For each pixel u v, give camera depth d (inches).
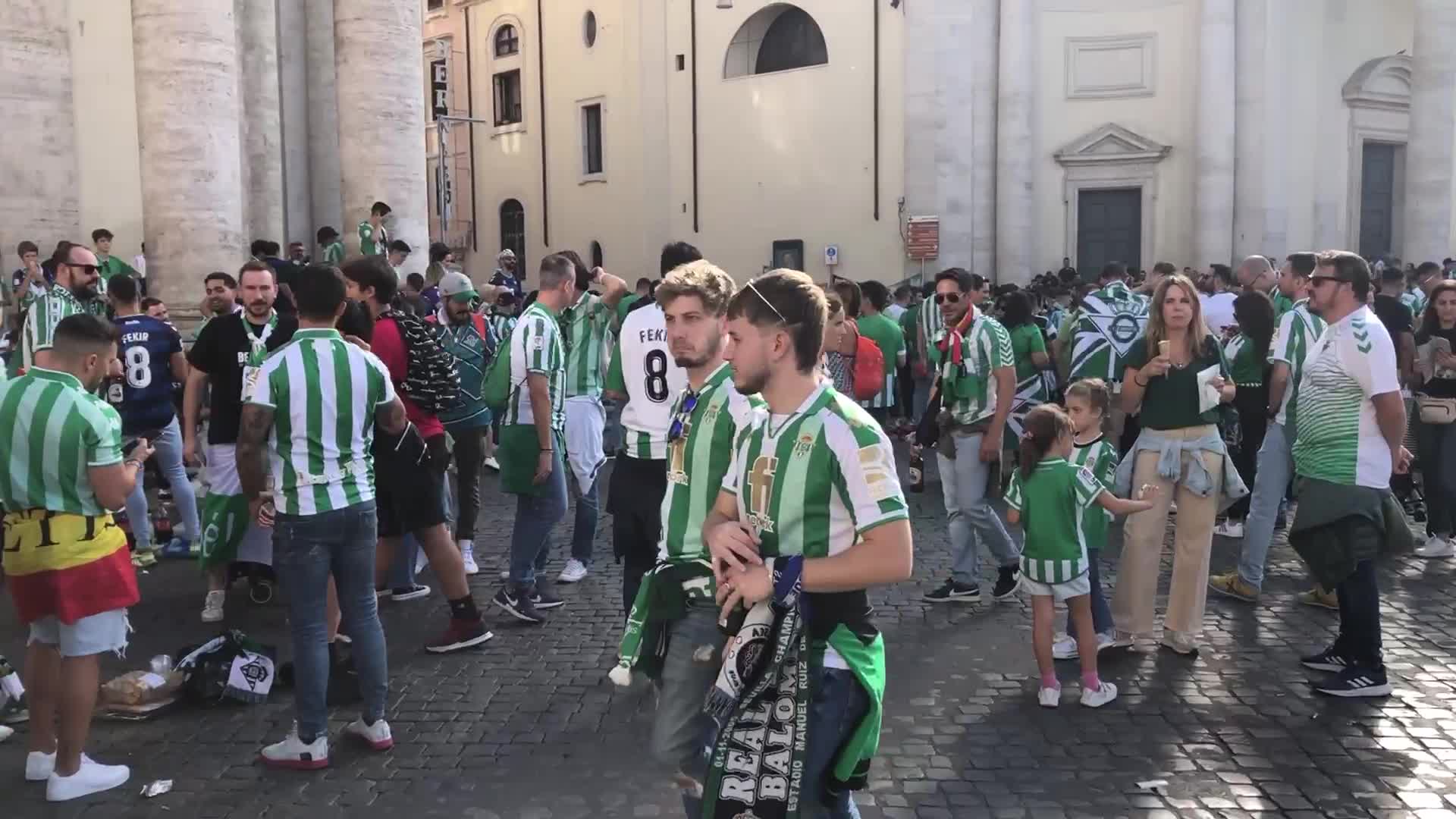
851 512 114.9
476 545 352.8
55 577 173.8
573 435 305.4
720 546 114.0
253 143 707.4
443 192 1155.3
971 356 278.4
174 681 214.7
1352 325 218.1
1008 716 209.9
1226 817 169.3
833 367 363.3
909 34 958.4
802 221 1064.8
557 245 1296.8
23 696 216.2
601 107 1227.2
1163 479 239.5
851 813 122.0
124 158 619.8
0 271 581.0
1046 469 212.7
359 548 189.8
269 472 190.4
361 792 179.2
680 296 146.9
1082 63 967.0
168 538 349.1
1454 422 322.0
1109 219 975.6
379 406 193.9
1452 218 1014.4
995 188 974.4
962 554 285.4
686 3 1143.6
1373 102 981.2
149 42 507.2
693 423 146.3
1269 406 287.7
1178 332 236.8
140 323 319.3
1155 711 211.8
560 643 253.4
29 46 588.7
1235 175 935.0
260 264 258.7
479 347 323.3
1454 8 896.9
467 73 1395.2
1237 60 927.7
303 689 186.1
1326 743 196.5
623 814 171.2
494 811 172.2
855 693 116.7
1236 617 271.4
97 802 176.6
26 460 172.6
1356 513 217.0
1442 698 217.8
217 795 178.9
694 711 131.9
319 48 788.0
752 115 1096.8
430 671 235.0
